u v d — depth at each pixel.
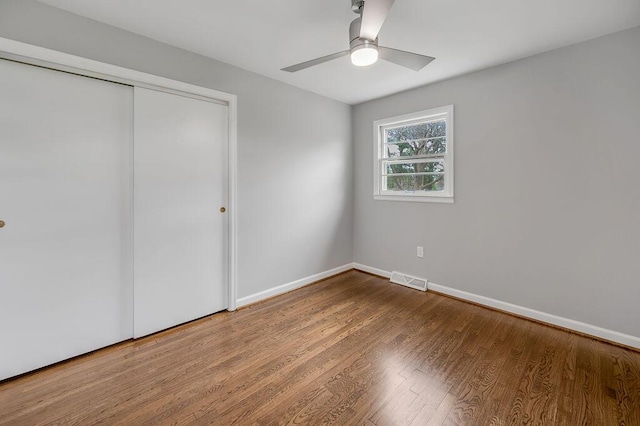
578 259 2.33
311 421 1.46
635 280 2.10
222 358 2.00
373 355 2.03
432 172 3.26
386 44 2.28
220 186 2.68
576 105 2.28
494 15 1.90
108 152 2.08
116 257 2.14
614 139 2.13
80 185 1.97
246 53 2.45
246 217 2.85
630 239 2.11
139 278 2.24
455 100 2.97
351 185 4.04
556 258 2.43
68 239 1.94
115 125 2.10
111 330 2.14
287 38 2.21
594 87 2.20
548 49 2.37
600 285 2.23
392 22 1.98
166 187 2.34
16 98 1.73
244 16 1.92
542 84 2.43
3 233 1.72
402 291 3.29
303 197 3.40
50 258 1.88
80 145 1.96
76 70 1.90
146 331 2.29
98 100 2.02
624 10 1.84
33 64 1.77
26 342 1.81
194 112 2.48
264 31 2.11
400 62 1.92
